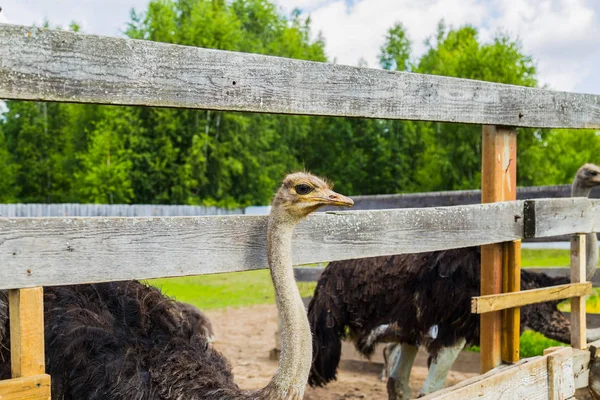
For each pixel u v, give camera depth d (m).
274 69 2.89
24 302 2.36
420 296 5.21
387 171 45.00
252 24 50.09
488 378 3.73
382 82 3.29
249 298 13.10
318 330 5.50
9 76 2.24
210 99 2.70
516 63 34.91
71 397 3.12
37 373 2.40
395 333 5.36
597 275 7.13
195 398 3.09
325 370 5.50
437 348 5.27
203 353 3.48
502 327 4.18
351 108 3.17
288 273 2.94
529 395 4.03
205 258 2.80
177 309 3.83
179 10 44.69
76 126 39.97
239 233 2.92
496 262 4.14
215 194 36.56
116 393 3.05
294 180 2.91
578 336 4.55
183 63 2.63
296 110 2.97
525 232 4.16
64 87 2.35
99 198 34.03
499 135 4.08
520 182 32.09
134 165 35.53
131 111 36.09
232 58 2.76
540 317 5.68
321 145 46.47
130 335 3.35
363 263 5.40
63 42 2.35
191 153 35.50
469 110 3.75
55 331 3.19
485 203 4.05
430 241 3.58
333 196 2.89
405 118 3.41
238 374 7.27
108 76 2.45
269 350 8.49
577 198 4.50
